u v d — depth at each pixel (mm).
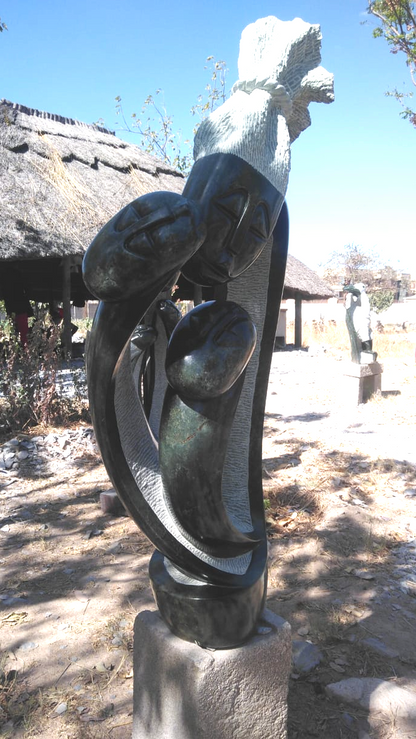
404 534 4375
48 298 15766
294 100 1860
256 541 1968
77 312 31109
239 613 1868
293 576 3684
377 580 3625
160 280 1452
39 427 6871
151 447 1883
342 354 16938
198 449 1642
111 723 2402
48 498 5141
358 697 2488
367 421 8648
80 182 13008
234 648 1898
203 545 1776
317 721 2398
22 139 12812
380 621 3145
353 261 49594
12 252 10289
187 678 1851
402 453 6809
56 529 4500
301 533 4324
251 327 1660
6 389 6855
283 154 1727
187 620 1860
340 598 3398
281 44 1719
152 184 15078
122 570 3799
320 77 1814
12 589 3564
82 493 5266
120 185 14117
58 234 11102
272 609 3271
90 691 2604
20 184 11781
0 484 5457
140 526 1755
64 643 2971
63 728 2377
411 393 10836
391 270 50688
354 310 10023
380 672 2719
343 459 6453
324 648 2895
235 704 1919
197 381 1568
